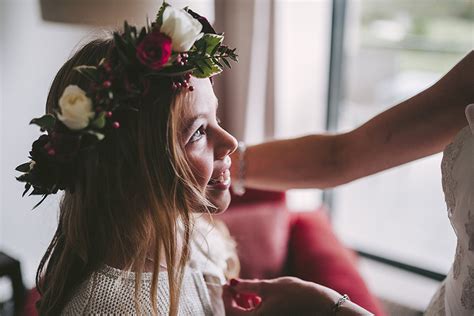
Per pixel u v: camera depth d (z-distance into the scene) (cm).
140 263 70
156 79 65
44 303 75
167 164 67
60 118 59
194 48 66
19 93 193
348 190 242
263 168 94
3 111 201
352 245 230
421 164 229
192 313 79
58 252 78
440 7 200
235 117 185
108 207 69
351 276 130
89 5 124
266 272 143
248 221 144
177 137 67
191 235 75
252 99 180
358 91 225
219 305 83
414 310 189
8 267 161
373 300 123
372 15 216
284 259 147
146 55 59
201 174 71
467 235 68
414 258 217
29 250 197
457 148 71
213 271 87
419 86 214
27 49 189
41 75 184
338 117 222
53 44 180
